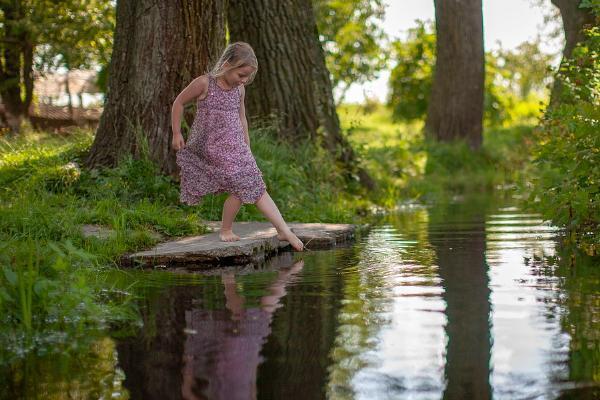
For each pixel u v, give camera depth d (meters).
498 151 19.25
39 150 8.11
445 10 19.02
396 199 10.77
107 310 3.48
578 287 3.83
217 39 7.59
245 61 5.40
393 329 3.05
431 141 18.28
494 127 24.05
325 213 8.04
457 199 11.11
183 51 7.41
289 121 9.74
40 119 19.30
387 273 4.43
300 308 3.47
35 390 2.38
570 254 5.00
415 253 5.30
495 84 24.39
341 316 3.29
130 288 4.05
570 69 6.55
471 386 2.36
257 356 2.70
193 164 5.60
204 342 2.90
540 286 3.88
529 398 2.25
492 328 3.03
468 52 18.95
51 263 3.68
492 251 5.25
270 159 8.53
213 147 5.49
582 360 2.58
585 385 2.34
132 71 7.49
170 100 7.42
